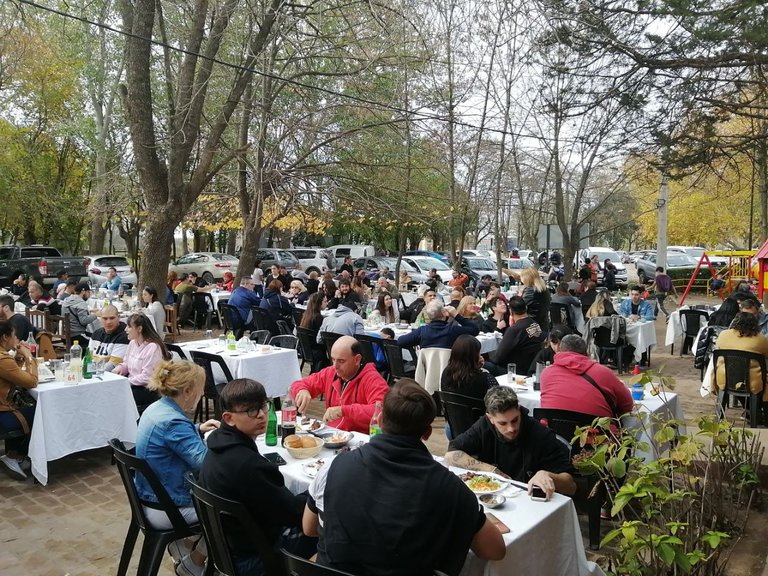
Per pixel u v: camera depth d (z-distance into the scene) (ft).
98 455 20.26
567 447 12.68
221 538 9.36
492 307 36.45
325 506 8.00
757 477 14.34
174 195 36.99
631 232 171.01
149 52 35.58
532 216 89.76
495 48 42.42
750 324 21.26
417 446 7.98
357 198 43.11
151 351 20.49
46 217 95.20
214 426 13.41
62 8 41.93
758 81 25.12
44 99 85.97
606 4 25.32
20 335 26.18
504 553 8.20
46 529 14.93
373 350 27.45
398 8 35.04
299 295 45.55
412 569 7.38
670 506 10.66
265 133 42.73
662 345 43.60
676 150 27.27
